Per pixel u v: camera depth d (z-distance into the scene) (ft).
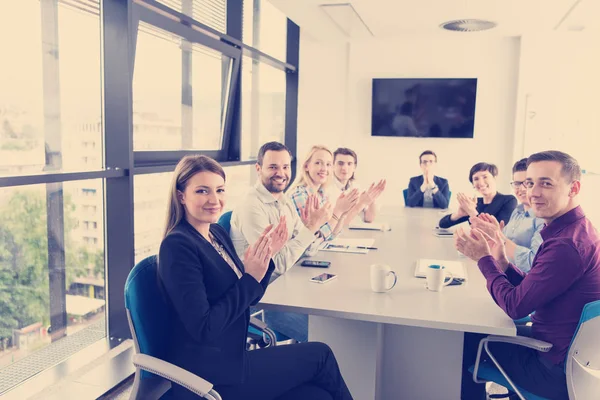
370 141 23.18
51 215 8.73
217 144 15.12
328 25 19.49
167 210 5.54
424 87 22.16
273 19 18.63
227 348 5.27
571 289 5.67
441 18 18.17
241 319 5.41
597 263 5.67
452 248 9.55
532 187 6.10
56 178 7.41
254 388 5.45
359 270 7.70
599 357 5.54
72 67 8.57
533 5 16.26
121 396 8.11
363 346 6.81
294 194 11.45
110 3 8.68
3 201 7.77
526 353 6.04
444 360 6.97
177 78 12.25
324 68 23.16
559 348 5.72
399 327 7.06
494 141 21.97
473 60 21.75
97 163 9.09
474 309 5.92
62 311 9.11
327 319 6.97
